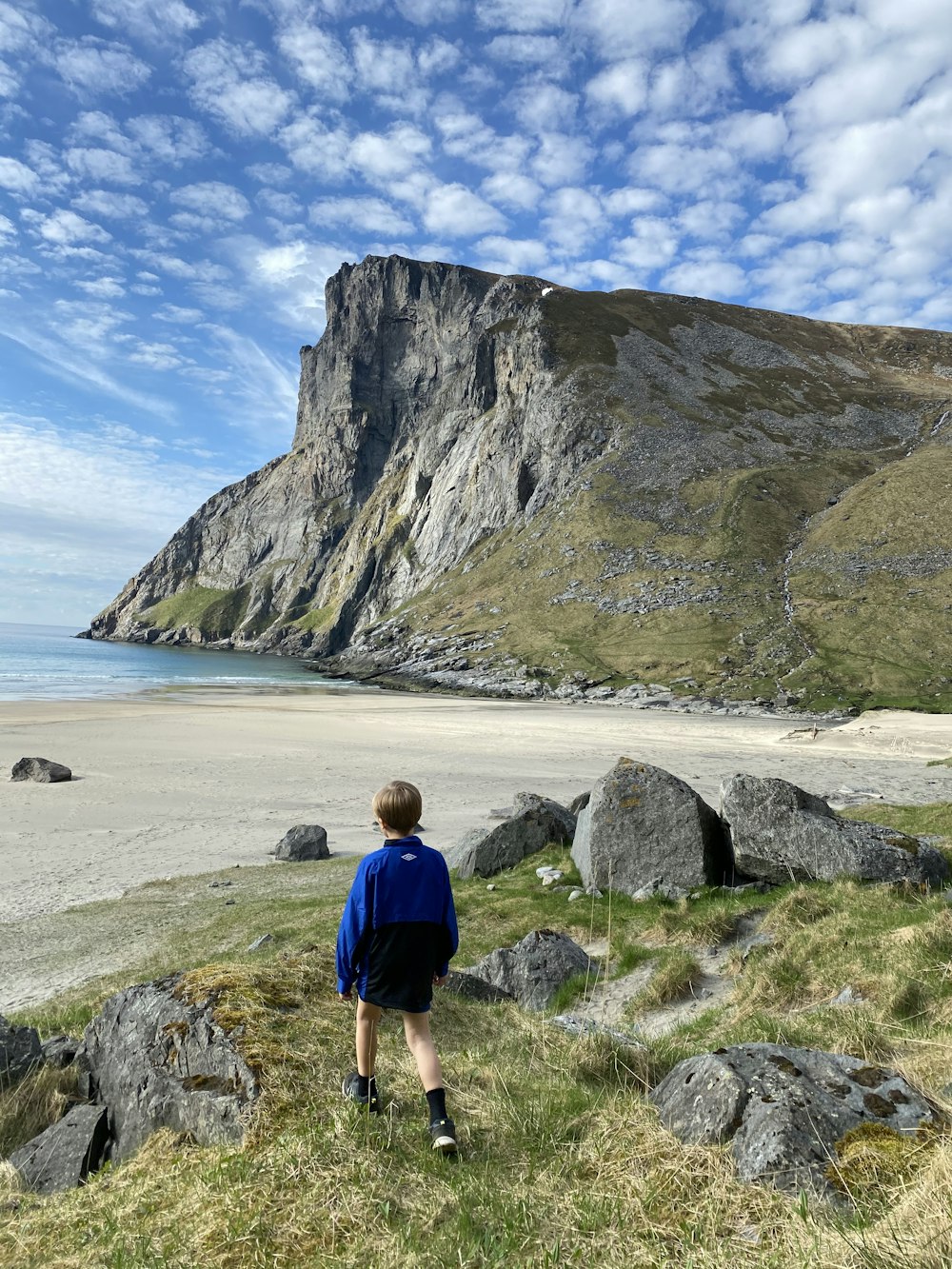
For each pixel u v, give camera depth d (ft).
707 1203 11.84
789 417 510.99
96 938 53.83
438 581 525.34
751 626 310.24
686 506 415.23
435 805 103.04
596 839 44.29
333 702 270.46
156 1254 12.27
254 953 41.39
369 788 118.62
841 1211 11.37
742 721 221.25
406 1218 12.57
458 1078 17.94
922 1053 17.94
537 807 57.98
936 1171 11.25
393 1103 15.97
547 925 40.11
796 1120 13.17
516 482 518.78
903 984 22.52
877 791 99.14
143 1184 14.98
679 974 30.17
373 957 15.07
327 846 84.94
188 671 429.38
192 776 128.16
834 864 36.94
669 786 43.42
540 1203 12.51
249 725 194.80
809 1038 20.56
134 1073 18.78
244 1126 15.38
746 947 32.14
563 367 544.62
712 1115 14.06
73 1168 17.61
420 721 212.84
